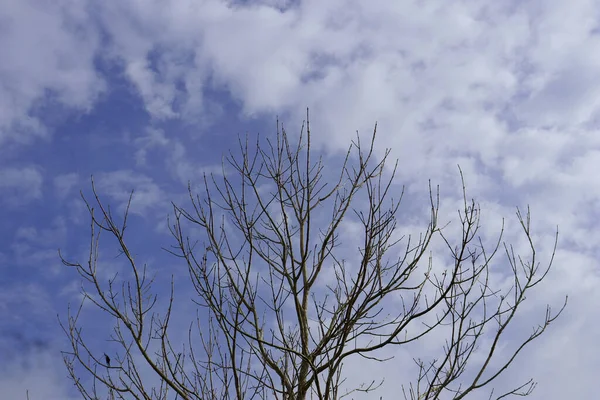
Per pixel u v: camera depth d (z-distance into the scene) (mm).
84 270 6461
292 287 7051
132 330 6293
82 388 6465
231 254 6812
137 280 6500
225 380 6488
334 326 6715
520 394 6336
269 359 6641
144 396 6465
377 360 6602
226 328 6398
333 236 7277
